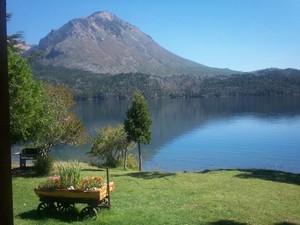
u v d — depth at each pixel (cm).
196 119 12362
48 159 1758
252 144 6962
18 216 931
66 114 2742
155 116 13812
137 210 1000
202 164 5175
